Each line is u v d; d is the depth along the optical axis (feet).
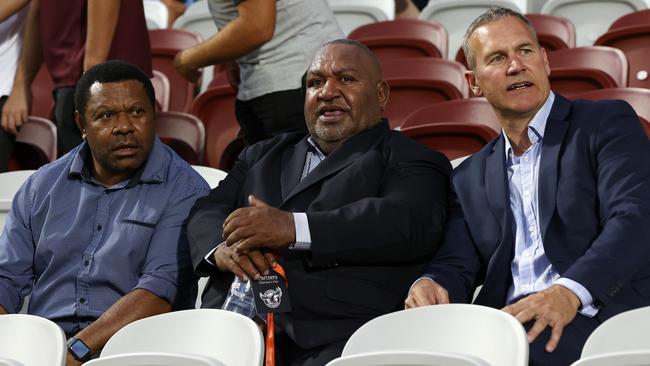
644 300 15.58
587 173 16.37
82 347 17.24
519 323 13.10
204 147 26.63
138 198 18.93
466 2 34.88
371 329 13.96
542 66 16.94
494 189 16.96
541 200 16.43
